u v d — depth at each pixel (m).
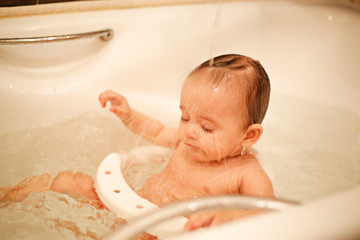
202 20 1.15
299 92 1.23
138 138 0.98
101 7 1.08
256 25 1.21
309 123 1.14
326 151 1.04
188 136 0.79
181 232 0.62
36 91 0.99
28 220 0.71
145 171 0.84
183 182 0.80
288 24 1.23
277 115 1.18
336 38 1.20
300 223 0.41
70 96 1.03
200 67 0.82
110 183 0.75
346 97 1.16
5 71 0.95
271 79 1.24
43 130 0.98
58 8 1.03
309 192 0.88
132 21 1.09
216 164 0.80
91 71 1.07
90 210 0.74
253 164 0.79
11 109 0.95
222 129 0.77
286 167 0.98
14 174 0.85
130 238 0.43
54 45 1.00
